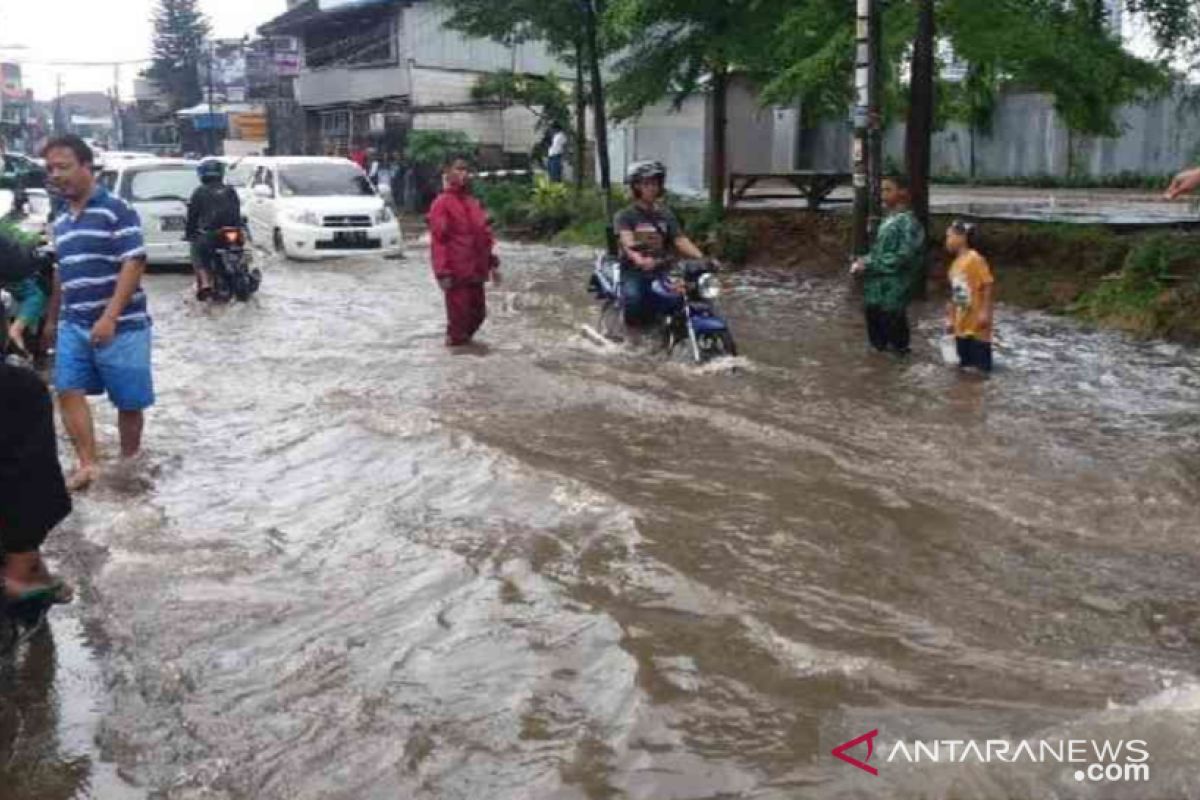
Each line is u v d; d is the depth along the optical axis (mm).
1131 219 16734
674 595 5109
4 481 4836
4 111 73375
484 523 6152
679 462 7211
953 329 10117
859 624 4789
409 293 15820
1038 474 6895
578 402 8828
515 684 4344
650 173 10492
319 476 7145
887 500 6395
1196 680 4230
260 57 54594
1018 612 4910
